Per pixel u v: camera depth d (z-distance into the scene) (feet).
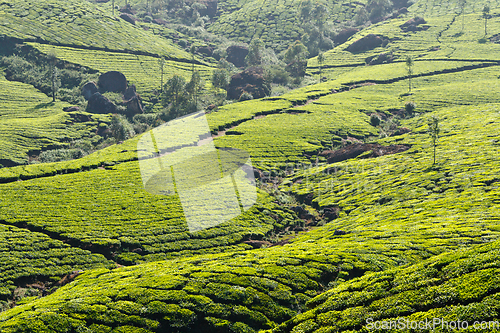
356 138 293.64
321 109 351.25
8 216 160.76
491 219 117.60
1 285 121.70
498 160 188.03
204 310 86.63
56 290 117.08
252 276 97.35
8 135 301.63
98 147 314.76
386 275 77.51
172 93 403.13
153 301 88.74
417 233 116.06
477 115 287.69
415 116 327.47
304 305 89.71
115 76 419.95
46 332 78.18
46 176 217.56
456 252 74.38
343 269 99.04
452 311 55.47
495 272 58.90
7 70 423.23
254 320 85.46
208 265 108.17
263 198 197.16
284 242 152.25
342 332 64.39
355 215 168.86
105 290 95.40
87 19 553.23
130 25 599.98
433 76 430.20
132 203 179.63
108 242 145.89
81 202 179.22
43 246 141.38
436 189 170.30
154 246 147.43
